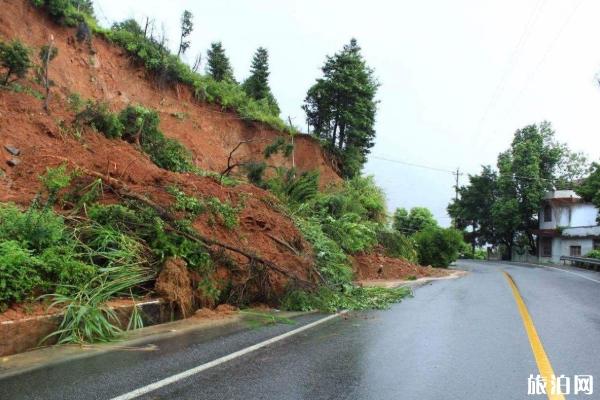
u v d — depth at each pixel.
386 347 7.03
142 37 21.92
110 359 5.93
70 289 7.13
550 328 8.60
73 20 18.67
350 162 32.53
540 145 55.38
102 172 10.82
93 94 18.27
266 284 10.62
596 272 29.61
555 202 50.84
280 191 19.61
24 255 6.66
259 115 27.23
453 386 5.21
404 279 20.25
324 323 9.03
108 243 8.50
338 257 15.45
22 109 11.93
